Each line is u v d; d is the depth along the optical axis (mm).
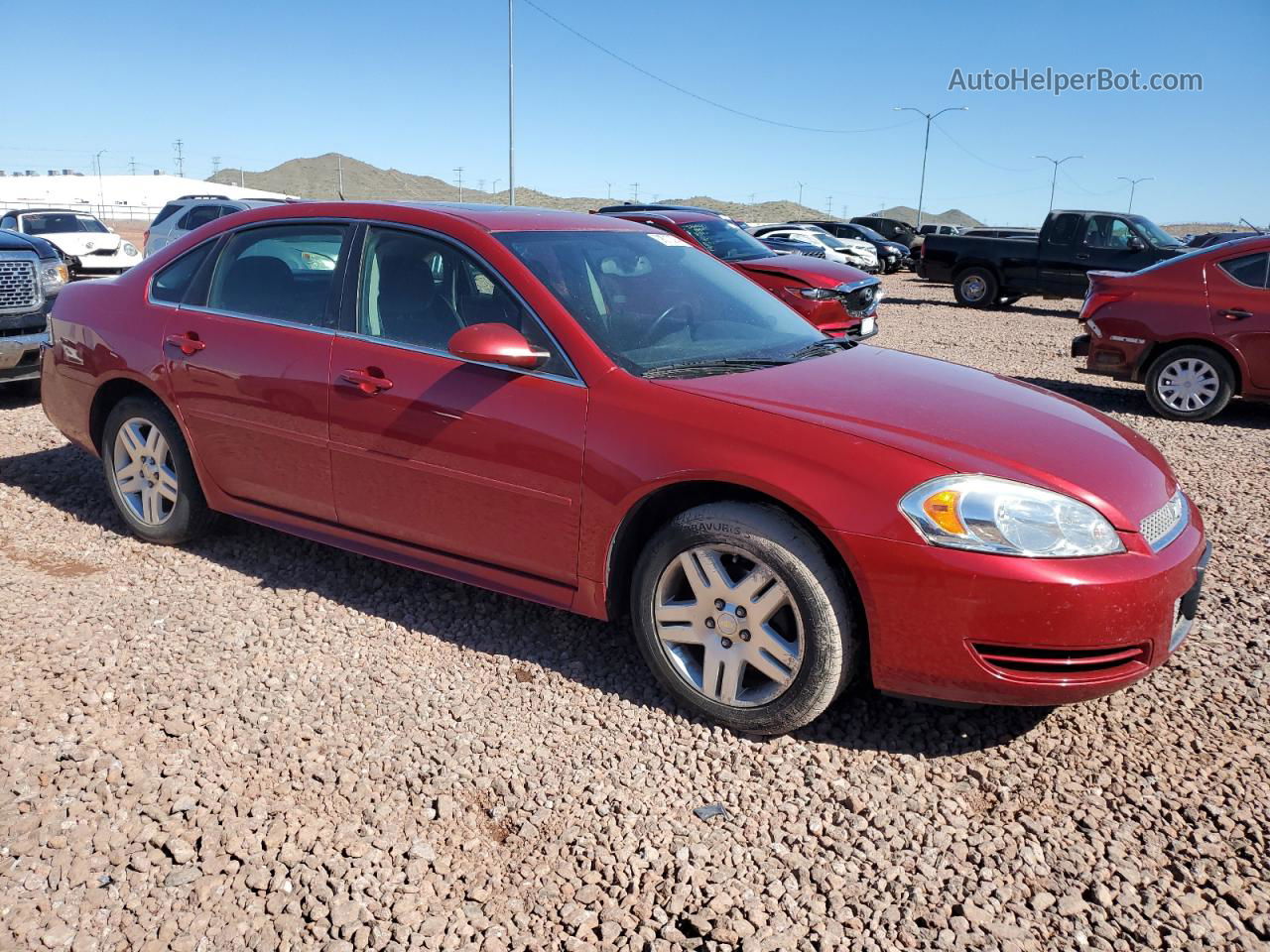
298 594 4020
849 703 3279
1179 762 2959
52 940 2193
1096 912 2340
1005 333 14742
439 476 3475
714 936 2242
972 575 2676
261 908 2316
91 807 2639
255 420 3943
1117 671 2801
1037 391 3740
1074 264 18125
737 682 3043
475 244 3541
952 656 2754
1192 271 8281
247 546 4523
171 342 4180
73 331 4590
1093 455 3016
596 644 3674
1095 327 8719
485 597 4047
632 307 3574
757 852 2539
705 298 3932
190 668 3385
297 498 3945
